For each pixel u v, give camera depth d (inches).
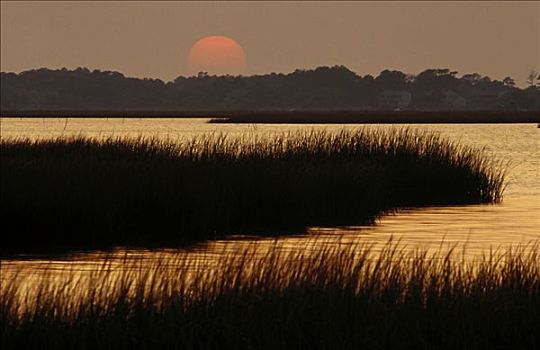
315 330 1252.5
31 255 2149.4
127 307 1274.6
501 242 2358.5
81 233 2373.3
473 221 2824.8
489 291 1355.8
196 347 1233.4
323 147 3430.1
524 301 1323.8
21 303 1317.7
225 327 1243.2
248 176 2696.9
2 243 2330.2
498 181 3580.2
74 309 1280.8
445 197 3341.5
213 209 2527.1
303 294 1309.1
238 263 1518.2
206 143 3223.4
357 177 2886.3
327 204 2775.6
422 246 2252.7
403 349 1250.6
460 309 1302.9
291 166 2888.8
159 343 1229.1
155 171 2591.0
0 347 1209.4
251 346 1234.6
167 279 1365.7
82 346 1221.7
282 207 2677.2
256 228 2628.0
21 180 2428.6
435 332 1272.1
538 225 2721.5
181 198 2481.5
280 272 1369.3
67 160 2704.2
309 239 2356.1
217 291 1314.0
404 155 3390.7
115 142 3344.0
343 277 1359.5
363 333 1249.4
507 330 1280.8
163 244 2336.4
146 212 2448.3
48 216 2364.7
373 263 1621.6
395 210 3115.2
